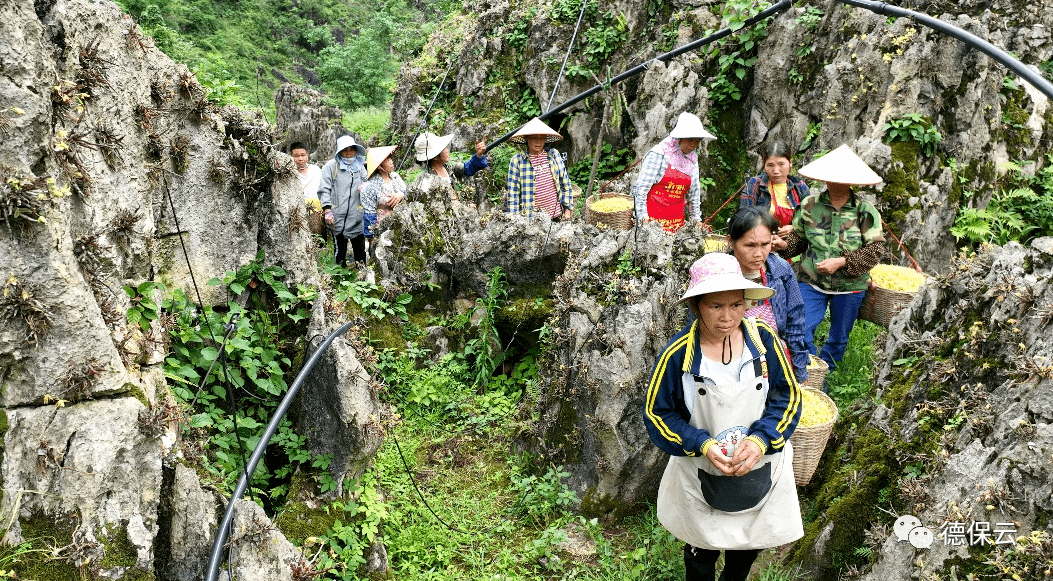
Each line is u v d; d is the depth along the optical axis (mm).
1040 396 3182
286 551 3387
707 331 3324
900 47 8078
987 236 7895
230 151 4309
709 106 9930
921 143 7941
